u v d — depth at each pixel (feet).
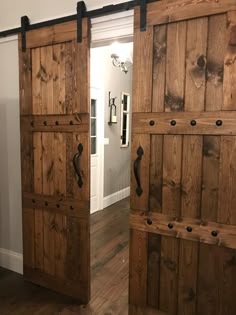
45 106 6.70
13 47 7.27
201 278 5.12
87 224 6.43
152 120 5.28
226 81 4.58
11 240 8.07
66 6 6.25
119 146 16.40
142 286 5.71
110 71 14.74
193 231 5.10
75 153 6.39
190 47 4.83
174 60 4.99
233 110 4.57
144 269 5.66
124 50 12.70
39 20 6.65
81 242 6.56
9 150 7.78
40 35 6.53
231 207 4.74
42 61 6.60
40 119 6.82
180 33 4.89
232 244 4.79
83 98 6.12
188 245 5.18
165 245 5.40
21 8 6.89
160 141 5.26
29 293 7.01
